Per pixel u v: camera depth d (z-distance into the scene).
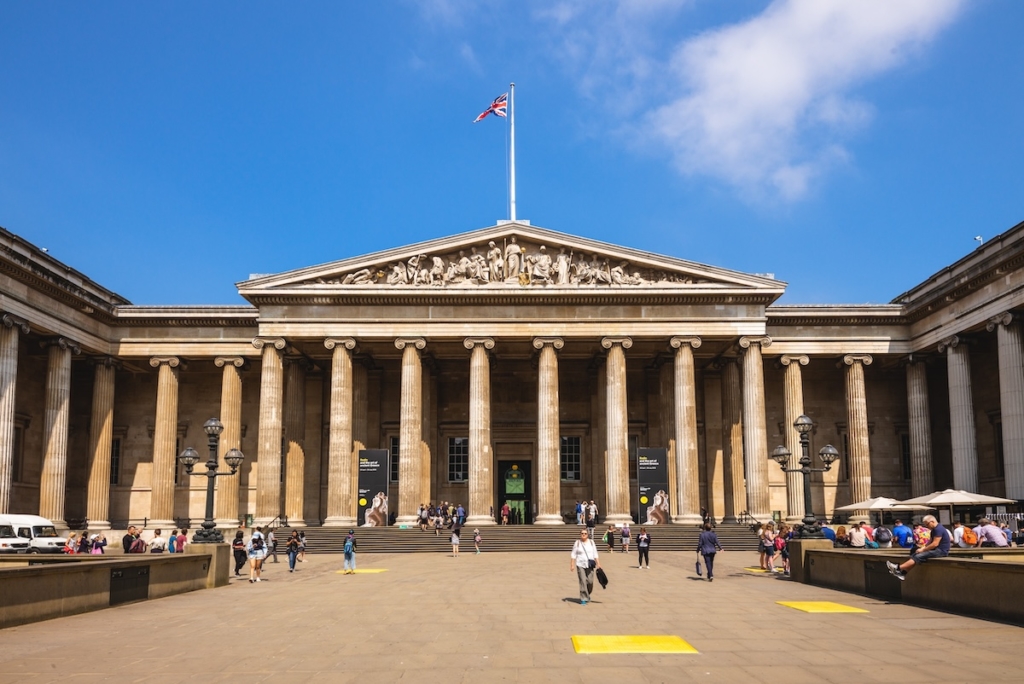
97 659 17.55
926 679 15.01
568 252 63.75
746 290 62.25
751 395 61.88
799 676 15.42
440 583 35.22
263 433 61.41
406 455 61.53
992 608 22.02
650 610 25.50
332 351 63.09
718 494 70.62
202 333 68.12
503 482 75.12
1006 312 54.22
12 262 53.53
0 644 19.45
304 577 39.41
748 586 33.44
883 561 27.88
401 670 16.33
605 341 62.47
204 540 36.06
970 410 59.91
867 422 73.81
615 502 61.12
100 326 66.38
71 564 24.83
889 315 67.44
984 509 58.38
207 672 16.17
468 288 62.28
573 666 16.59
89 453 66.50
